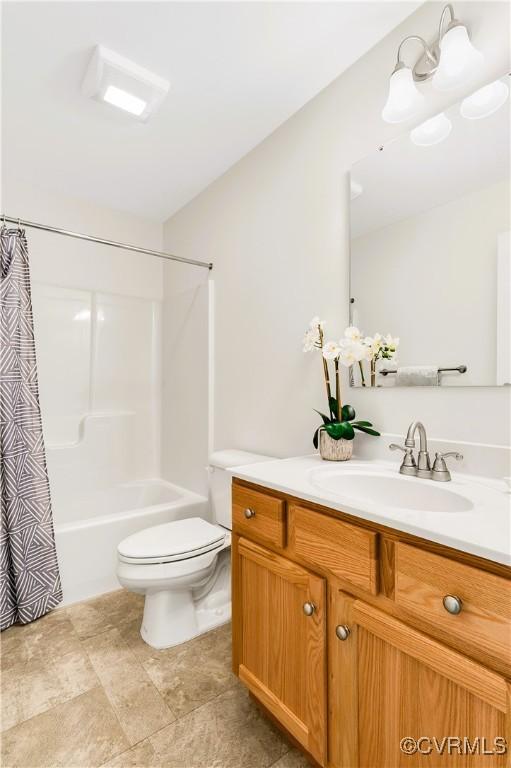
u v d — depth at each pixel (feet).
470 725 2.05
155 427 9.39
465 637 2.06
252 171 6.48
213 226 7.48
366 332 4.57
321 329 4.75
